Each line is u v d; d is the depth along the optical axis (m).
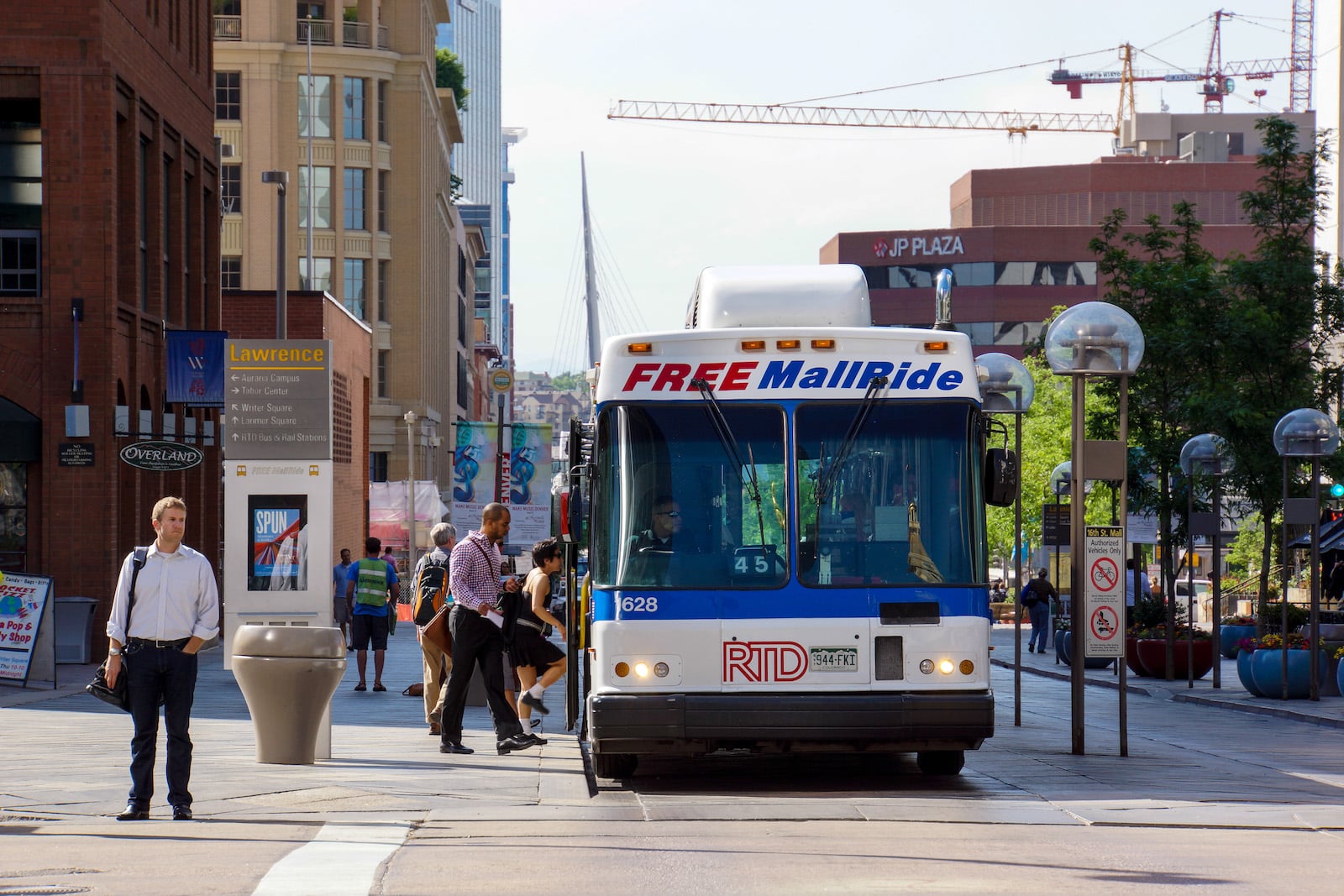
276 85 112.31
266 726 20.47
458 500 83.19
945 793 18.62
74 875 12.00
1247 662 37.38
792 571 18.92
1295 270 50.62
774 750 18.78
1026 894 11.30
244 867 12.38
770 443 19.22
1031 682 46.12
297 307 69.88
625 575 19.02
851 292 22.02
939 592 18.97
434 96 126.31
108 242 41.62
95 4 41.56
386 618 35.00
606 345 19.64
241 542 23.34
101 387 41.50
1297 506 35.84
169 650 15.65
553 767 20.83
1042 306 196.25
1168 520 49.47
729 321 21.84
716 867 12.64
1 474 41.78
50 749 22.14
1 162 42.34
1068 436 101.88
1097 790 18.64
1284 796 18.03
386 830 14.71
